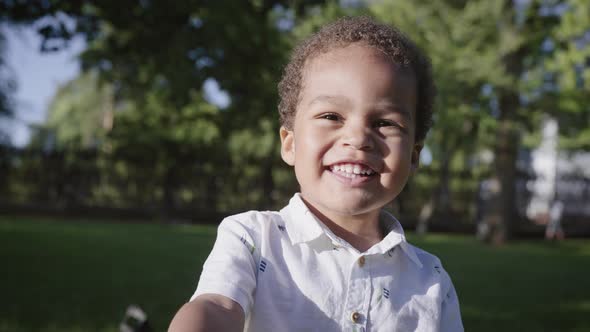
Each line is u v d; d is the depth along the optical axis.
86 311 4.10
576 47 15.40
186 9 5.03
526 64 15.45
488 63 13.69
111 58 6.10
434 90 1.39
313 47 1.30
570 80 14.95
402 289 1.32
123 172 16.44
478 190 18.38
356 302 1.24
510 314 4.81
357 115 1.19
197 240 9.99
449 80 14.03
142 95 14.88
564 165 24.03
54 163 15.77
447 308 1.41
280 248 1.24
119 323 3.77
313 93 1.23
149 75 6.49
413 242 12.30
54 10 4.60
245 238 1.22
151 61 5.84
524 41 14.10
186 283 5.49
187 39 5.20
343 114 1.20
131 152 16.23
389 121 1.21
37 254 7.18
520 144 17.41
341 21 1.33
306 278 1.22
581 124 15.60
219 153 16.94
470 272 7.61
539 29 14.40
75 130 26.86
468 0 14.18
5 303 4.23
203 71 5.38
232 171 17.09
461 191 18.33
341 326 1.21
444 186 18.27
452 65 14.09
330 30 1.30
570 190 20.56
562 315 4.88
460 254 10.23
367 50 1.23
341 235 1.31
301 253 1.24
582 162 23.69
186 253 7.97
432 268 1.42
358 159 1.18
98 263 6.62
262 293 1.19
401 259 1.35
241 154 17.19
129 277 5.72
